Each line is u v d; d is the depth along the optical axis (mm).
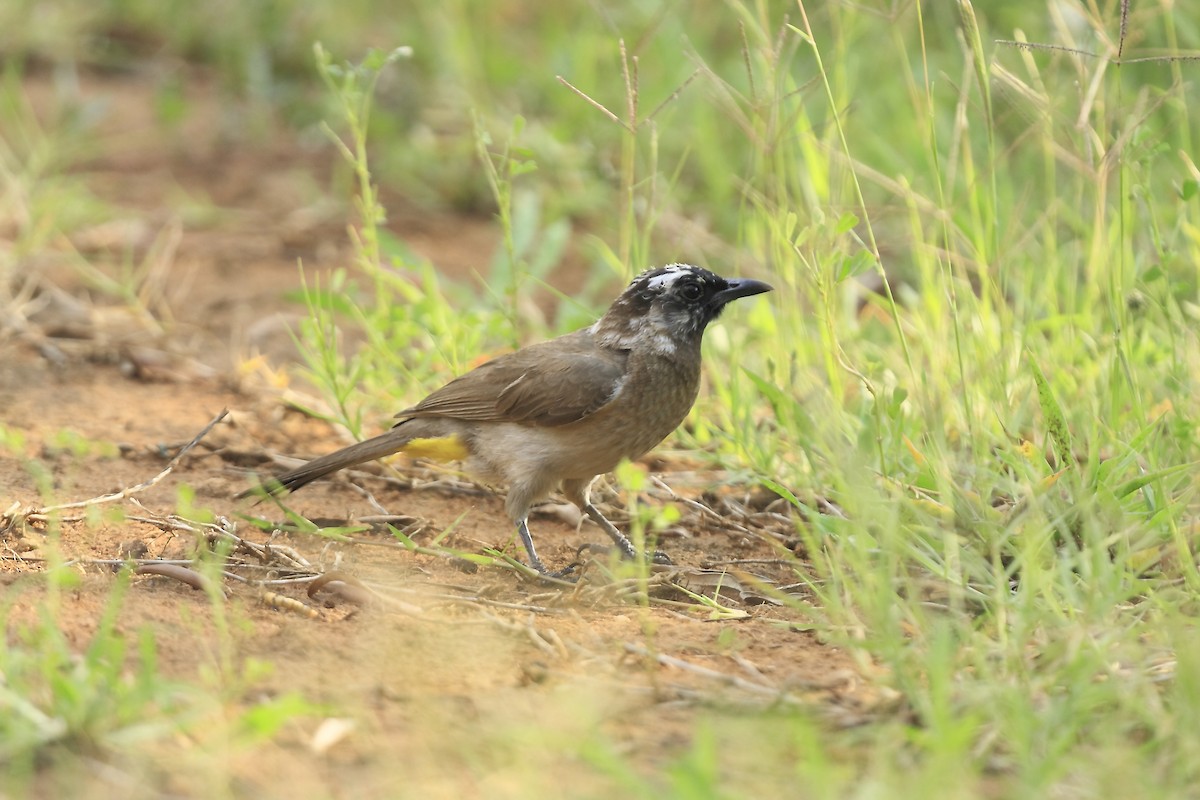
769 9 16891
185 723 6781
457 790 6555
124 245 18062
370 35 23844
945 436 10703
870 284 15898
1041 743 6945
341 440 13102
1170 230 13016
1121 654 7895
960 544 9445
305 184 20219
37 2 24828
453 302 16234
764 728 7211
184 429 13109
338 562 10094
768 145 12469
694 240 16250
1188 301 12242
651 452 12484
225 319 16141
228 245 18344
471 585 9961
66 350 14852
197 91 23656
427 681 7859
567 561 10992
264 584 9383
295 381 14539
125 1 25203
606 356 11102
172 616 8609
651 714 7496
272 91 22719
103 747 6680
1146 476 9430
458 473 12164
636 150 18266
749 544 11047
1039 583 8328
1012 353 11516
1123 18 10703
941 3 16703
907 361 10664
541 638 8586
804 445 10828
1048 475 9945
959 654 7934
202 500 11445
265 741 6938
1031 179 13562
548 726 7176
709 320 11406
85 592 8875
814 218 11258
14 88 21172
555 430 10836
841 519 9133
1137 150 11406
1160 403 11211
